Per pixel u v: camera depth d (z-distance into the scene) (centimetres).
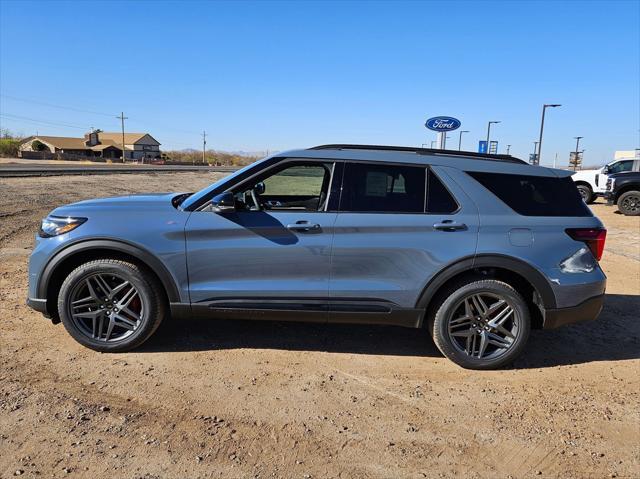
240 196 435
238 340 467
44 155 8719
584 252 417
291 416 339
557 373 422
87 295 423
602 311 592
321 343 468
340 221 407
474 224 408
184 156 13188
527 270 407
